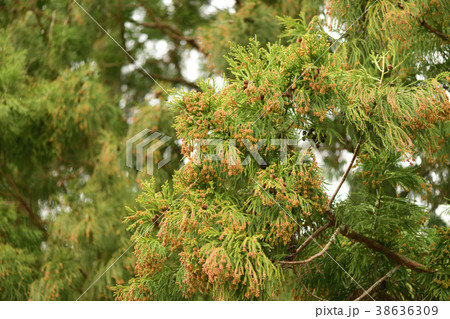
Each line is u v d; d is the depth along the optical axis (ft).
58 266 17.49
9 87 19.19
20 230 19.83
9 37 20.61
